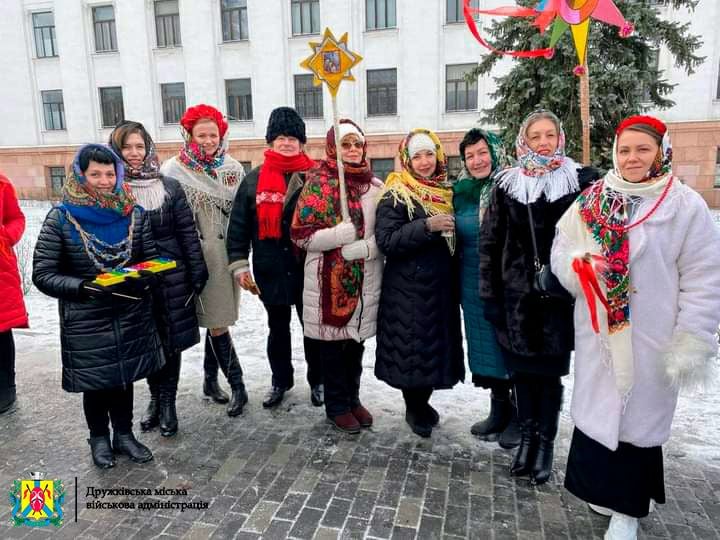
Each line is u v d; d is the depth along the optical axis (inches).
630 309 78.8
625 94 298.4
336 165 117.6
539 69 302.2
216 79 761.0
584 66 111.8
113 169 101.7
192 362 176.1
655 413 80.3
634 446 82.3
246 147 768.3
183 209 119.6
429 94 691.4
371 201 119.6
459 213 111.3
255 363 174.2
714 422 128.0
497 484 104.5
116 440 116.5
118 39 786.8
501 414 122.0
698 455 114.1
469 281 111.3
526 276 95.3
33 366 174.4
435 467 110.7
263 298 132.3
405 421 131.6
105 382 103.7
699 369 74.0
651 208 76.8
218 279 132.1
